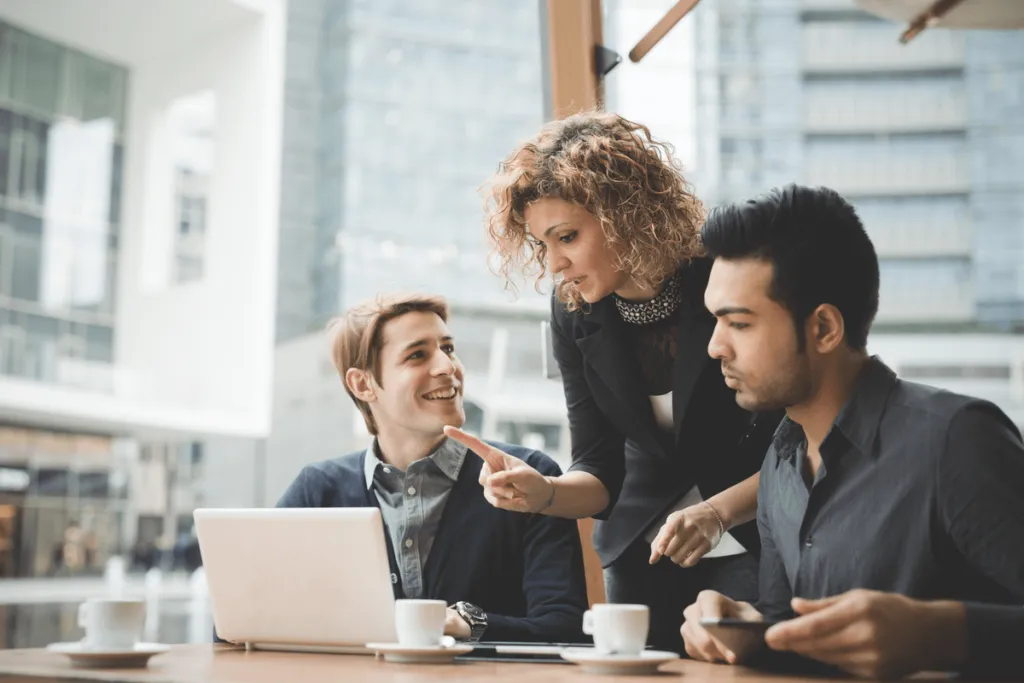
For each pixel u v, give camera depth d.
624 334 1.61
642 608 0.99
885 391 1.03
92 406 17.55
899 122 28.06
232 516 1.19
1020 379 27.19
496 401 25.70
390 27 27.28
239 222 20.31
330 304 26.22
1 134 19.25
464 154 27.06
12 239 19.08
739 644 0.95
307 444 25.59
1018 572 0.92
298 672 0.96
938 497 0.98
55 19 19.97
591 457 1.67
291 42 27.28
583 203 1.45
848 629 0.82
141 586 19.02
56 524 18.27
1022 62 27.81
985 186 27.89
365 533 1.12
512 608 1.56
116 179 21.03
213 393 19.75
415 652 1.05
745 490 1.44
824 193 1.03
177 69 21.45
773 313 1.01
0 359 18.19
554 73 2.29
